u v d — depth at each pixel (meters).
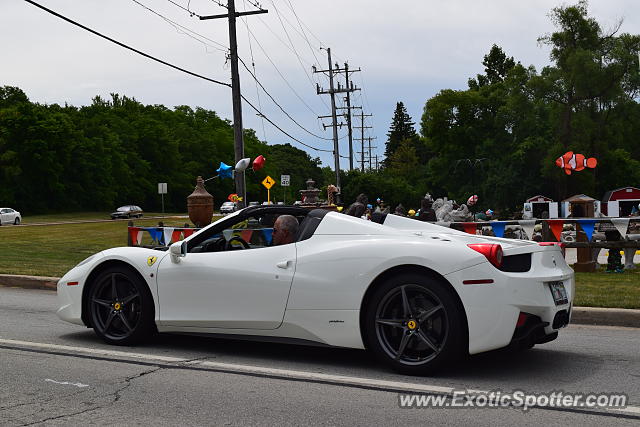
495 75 113.62
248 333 5.58
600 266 13.61
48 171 85.31
